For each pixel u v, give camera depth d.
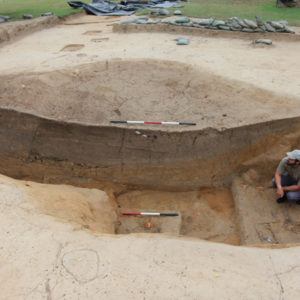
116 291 2.43
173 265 2.67
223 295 2.40
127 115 5.32
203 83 6.01
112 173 5.36
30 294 2.39
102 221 4.18
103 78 6.31
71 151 5.35
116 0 16.38
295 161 3.98
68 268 2.60
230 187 5.25
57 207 3.64
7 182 3.80
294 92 5.49
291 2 12.91
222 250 2.92
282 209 4.56
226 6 13.72
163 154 5.07
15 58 7.72
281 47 8.38
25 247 2.77
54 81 6.16
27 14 12.70
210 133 4.85
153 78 6.31
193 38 9.53
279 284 2.51
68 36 10.30
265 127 4.81
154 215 4.79
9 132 5.48
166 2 15.03
